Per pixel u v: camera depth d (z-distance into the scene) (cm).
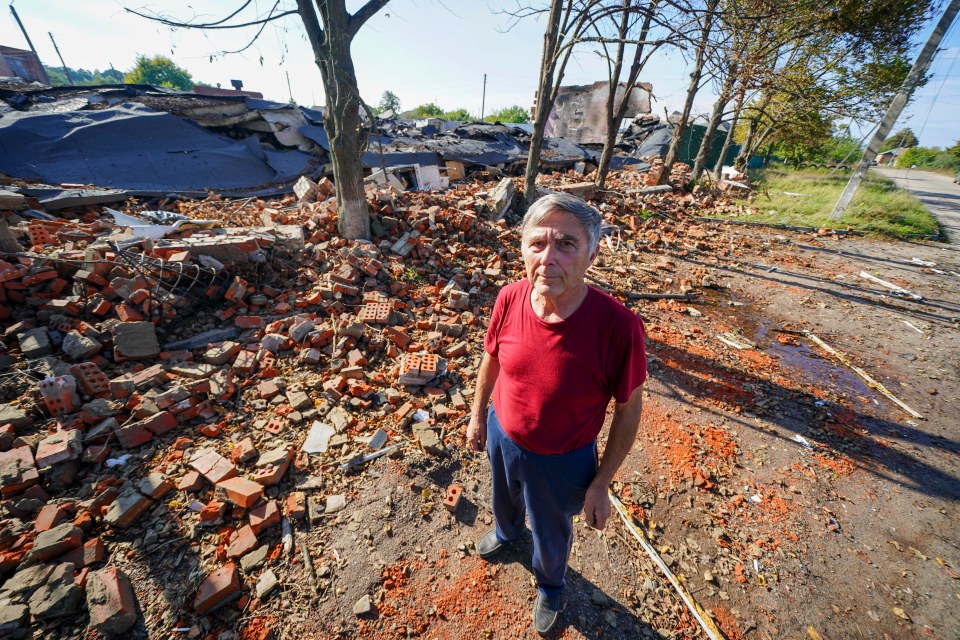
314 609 199
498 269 585
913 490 296
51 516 215
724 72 664
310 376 346
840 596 225
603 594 218
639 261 736
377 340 388
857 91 1484
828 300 618
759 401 383
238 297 414
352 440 290
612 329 128
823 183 1633
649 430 340
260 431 290
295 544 226
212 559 212
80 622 183
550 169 1472
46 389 273
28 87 966
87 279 363
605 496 150
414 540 236
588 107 2067
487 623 202
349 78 489
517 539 236
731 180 1608
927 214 1164
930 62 904
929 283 696
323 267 494
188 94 905
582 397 138
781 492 289
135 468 253
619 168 1642
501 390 164
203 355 354
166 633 183
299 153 962
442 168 1105
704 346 473
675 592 223
